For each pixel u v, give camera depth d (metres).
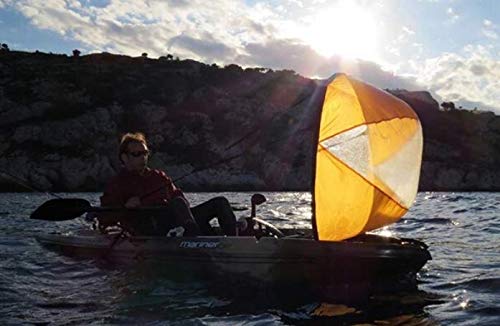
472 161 98.75
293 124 90.62
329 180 5.34
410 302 4.73
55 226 12.27
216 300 4.83
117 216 6.46
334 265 5.09
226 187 83.12
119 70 96.12
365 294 4.98
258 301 4.77
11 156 75.50
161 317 4.37
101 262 6.33
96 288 5.36
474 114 107.56
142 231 6.44
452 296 4.96
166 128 87.62
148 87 93.19
